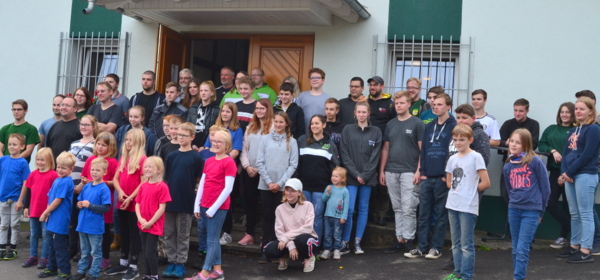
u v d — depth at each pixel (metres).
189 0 7.45
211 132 5.97
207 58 10.03
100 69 9.03
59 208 5.63
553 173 6.89
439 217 6.16
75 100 7.24
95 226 5.48
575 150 6.09
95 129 6.38
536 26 7.59
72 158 5.76
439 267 5.91
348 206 6.36
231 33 8.66
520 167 5.29
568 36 7.50
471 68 7.76
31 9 9.15
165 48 8.23
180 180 5.71
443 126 6.14
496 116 7.68
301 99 7.43
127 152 5.86
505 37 7.68
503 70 7.67
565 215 6.84
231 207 6.75
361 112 6.54
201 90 6.87
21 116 7.11
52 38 9.05
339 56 8.13
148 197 5.40
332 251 6.42
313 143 6.47
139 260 6.30
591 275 5.59
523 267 5.18
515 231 5.32
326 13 7.83
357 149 6.55
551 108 7.51
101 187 5.54
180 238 5.71
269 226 6.27
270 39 8.45
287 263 6.06
